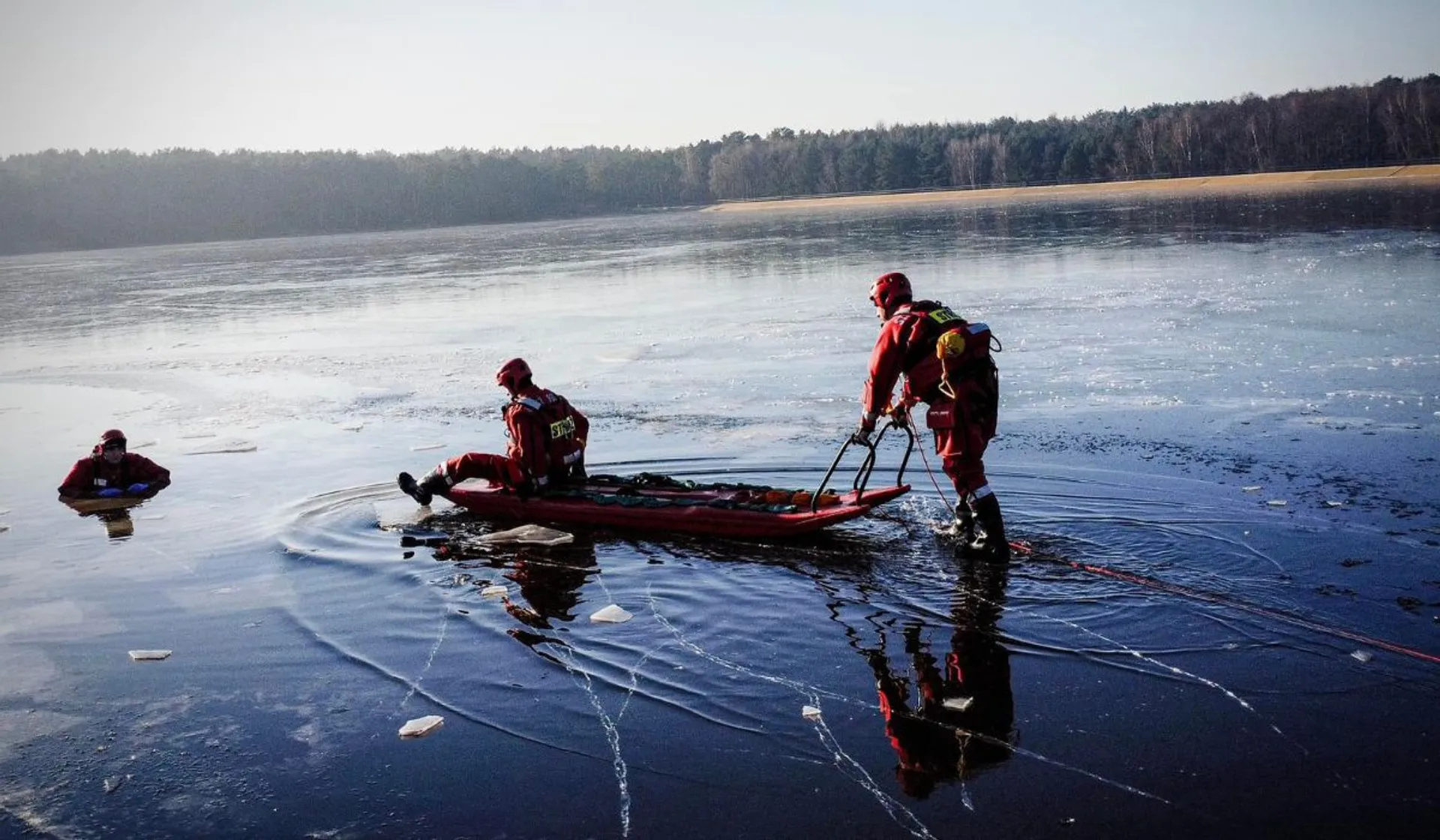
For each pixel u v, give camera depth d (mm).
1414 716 4594
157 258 69500
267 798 4605
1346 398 10469
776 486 8703
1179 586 6070
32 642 6465
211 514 9078
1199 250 26906
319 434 12117
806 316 19609
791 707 5043
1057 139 120562
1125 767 4352
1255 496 7559
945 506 7875
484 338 19531
